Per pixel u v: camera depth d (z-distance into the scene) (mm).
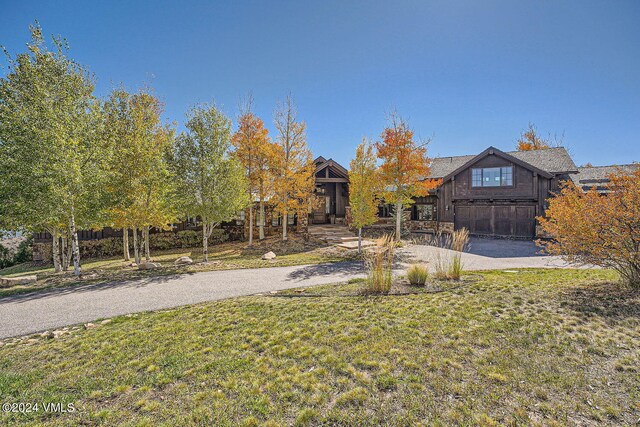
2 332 5031
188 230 19031
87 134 8938
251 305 6109
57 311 6031
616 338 3791
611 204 5543
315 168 18156
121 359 3926
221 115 11922
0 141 8102
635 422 2402
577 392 2830
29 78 8297
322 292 7012
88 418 2748
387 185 15914
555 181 16891
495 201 18328
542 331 4117
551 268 9461
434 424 2469
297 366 3580
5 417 2783
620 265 5746
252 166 16062
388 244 8352
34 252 16531
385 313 5230
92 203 9508
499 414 2566
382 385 3094
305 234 18031
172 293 7301
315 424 2547
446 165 22484
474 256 12281
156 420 2686
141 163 10672
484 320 4652
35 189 7922
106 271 10531
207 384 3268
